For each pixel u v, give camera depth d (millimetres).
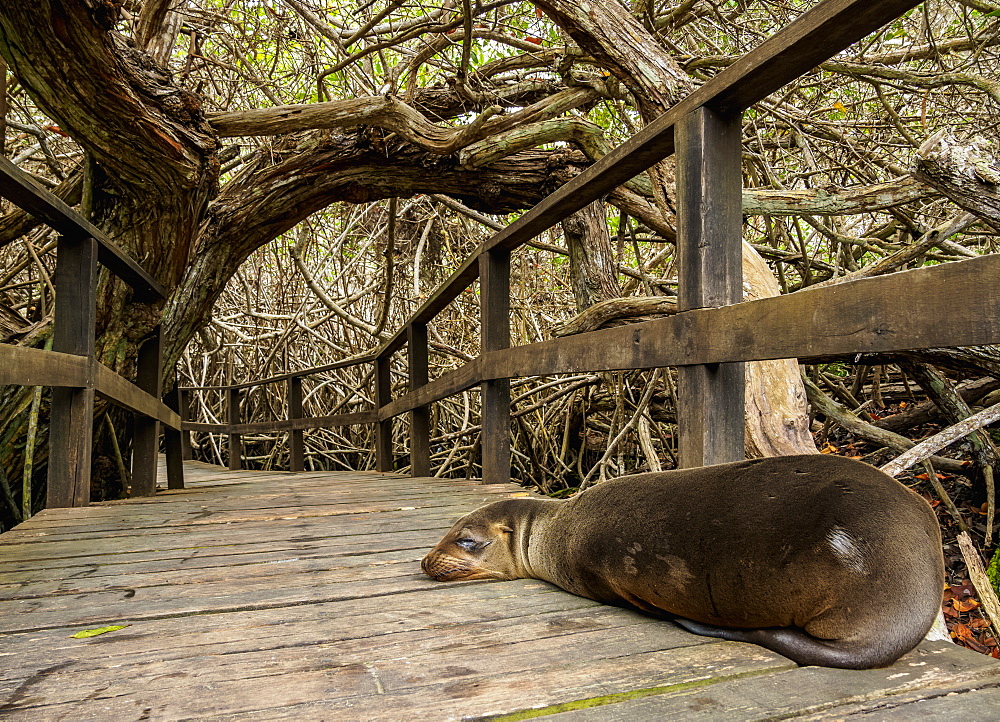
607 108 7270
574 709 1362
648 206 5531
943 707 1318
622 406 6246
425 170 6168
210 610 2035
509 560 2357
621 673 1511
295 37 6293
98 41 3896
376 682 1498
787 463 1663
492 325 4414
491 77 6758
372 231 11070
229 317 11742
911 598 1414
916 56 6012
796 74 2158
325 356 12062
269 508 4039
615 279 6109
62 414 4102
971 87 5910
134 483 5414
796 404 3404
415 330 6020
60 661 1643
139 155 4559
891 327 1642
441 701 1398
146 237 5387
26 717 1358
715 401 2375
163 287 5621
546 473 7906
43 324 5770
